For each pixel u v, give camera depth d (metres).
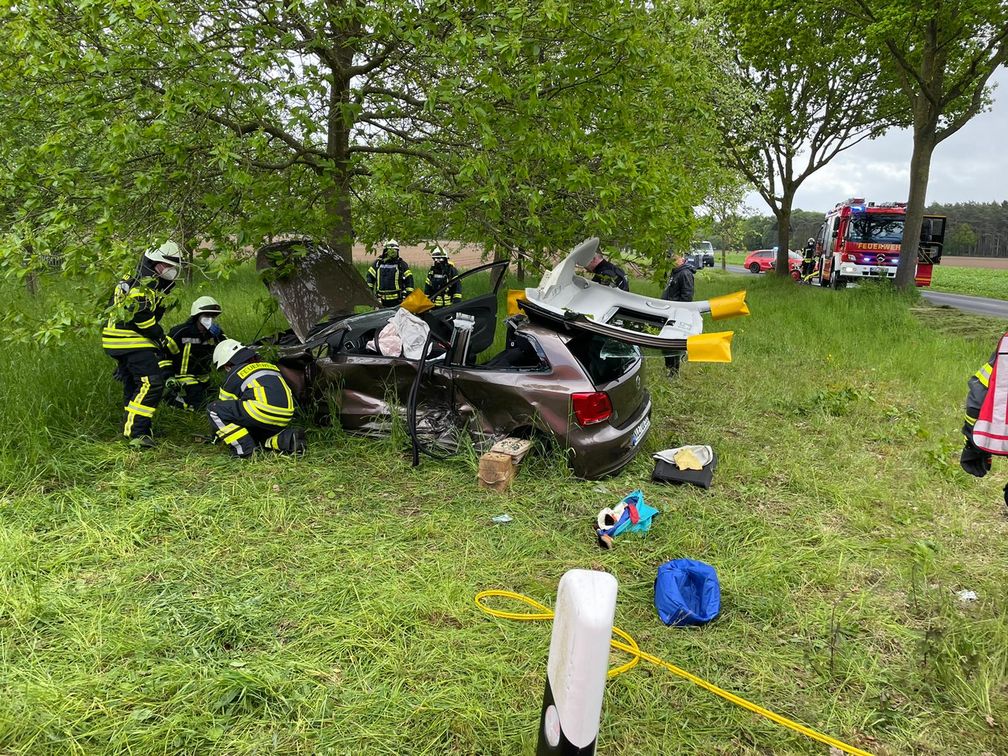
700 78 6.87
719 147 16.03
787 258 24.11
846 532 4.09
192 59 4.65
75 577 3.26
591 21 5.16
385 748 2.29
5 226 5.11
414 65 5.82
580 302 5.07
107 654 2.71
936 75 15.44
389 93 6.22
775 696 2.64
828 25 18.28
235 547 3.61
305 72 5.34
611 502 4.34
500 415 4.71
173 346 5.79
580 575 1.41
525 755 2.26
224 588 3.21
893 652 2.93
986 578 3.55
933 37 14.82
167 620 2.93
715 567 3.61
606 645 1.34
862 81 20.44
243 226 5.27
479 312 5.64
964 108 18.31
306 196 6.35
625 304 5.21
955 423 6.34
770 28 18.08
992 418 3.00
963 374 8.17
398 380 4.98
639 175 5.45
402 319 5.00
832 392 7.05
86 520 3.75
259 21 5.29
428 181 6.66
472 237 6.72
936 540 3.99
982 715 2.54
